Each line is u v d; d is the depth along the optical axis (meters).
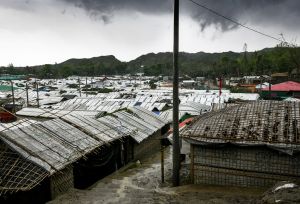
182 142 16.53
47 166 12.59
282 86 56.56
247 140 12.57
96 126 19.12
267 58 114.69
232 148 13.09
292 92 54.75
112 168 18.84
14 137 13.66
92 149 15.75
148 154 23.95
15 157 12.83
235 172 13.16
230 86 89.50
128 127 21.83
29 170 12.23
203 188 13.12
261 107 14.42
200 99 52.91
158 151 25.44
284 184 10.29
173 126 14.09
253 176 12.84
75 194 12.78
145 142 23.36
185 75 173.50
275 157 12.42
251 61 125.31
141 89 93.56
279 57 104.69
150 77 190.88
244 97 53.16
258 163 12.73
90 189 14.40
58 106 49.53
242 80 104.19
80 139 16.25
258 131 12.89
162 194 12.44
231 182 13.29
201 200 11.18
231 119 14.08
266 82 88.94
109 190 13.67
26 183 11.64
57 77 190.75
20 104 52.59
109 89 96.00
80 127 17.86
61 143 14.95
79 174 16.17
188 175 15.49
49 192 12.62
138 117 25.95
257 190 12.41
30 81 138.62
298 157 12.05
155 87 106.75
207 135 13.41
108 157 18.19
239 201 10.80
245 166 12.96
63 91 86.06
